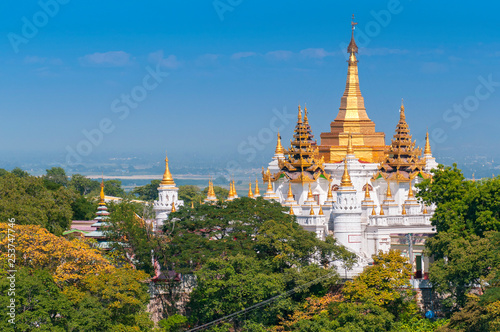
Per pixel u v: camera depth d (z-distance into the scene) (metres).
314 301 146.75
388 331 140.88
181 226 164.62
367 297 144.75
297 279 149.75
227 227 163.88
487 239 152.88
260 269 153.12
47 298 126.38
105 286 136.12
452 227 165.62
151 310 157.88
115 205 170.62
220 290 148.38
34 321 123.56
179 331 149.38
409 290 152.00
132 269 148.75
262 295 146.75
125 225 161.62
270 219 167.12
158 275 162.25
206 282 147.38
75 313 127.88
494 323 127.88
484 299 131.88
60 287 136.88
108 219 164.00
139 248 158.38
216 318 150.25
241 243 159.50
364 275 151.25
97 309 130.38
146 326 138.38
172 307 159.50
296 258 157.88
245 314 147.50
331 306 145.12
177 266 157.00
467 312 134.12
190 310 159.88
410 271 155.25
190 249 157.88
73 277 136.88
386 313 141.38
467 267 147.50
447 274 150.38
